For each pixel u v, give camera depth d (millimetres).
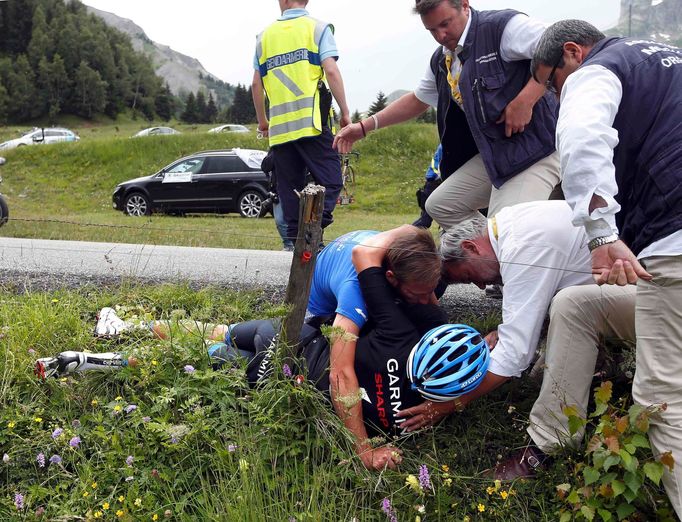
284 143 5672
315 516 2879
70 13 155875
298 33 5570
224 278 5703
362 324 3365
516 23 3893
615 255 2629
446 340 3111
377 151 24766
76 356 3691
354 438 3213
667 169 2662
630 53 2799
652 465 2791
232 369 3590
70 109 135375
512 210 3379
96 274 5773
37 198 24156
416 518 2945
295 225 5906
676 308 2736
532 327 3203
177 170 18062
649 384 2840
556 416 3229
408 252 3305
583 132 2602
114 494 3174
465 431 3551
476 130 4031
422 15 3988
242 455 3139
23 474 3295
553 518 3084
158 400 3438
